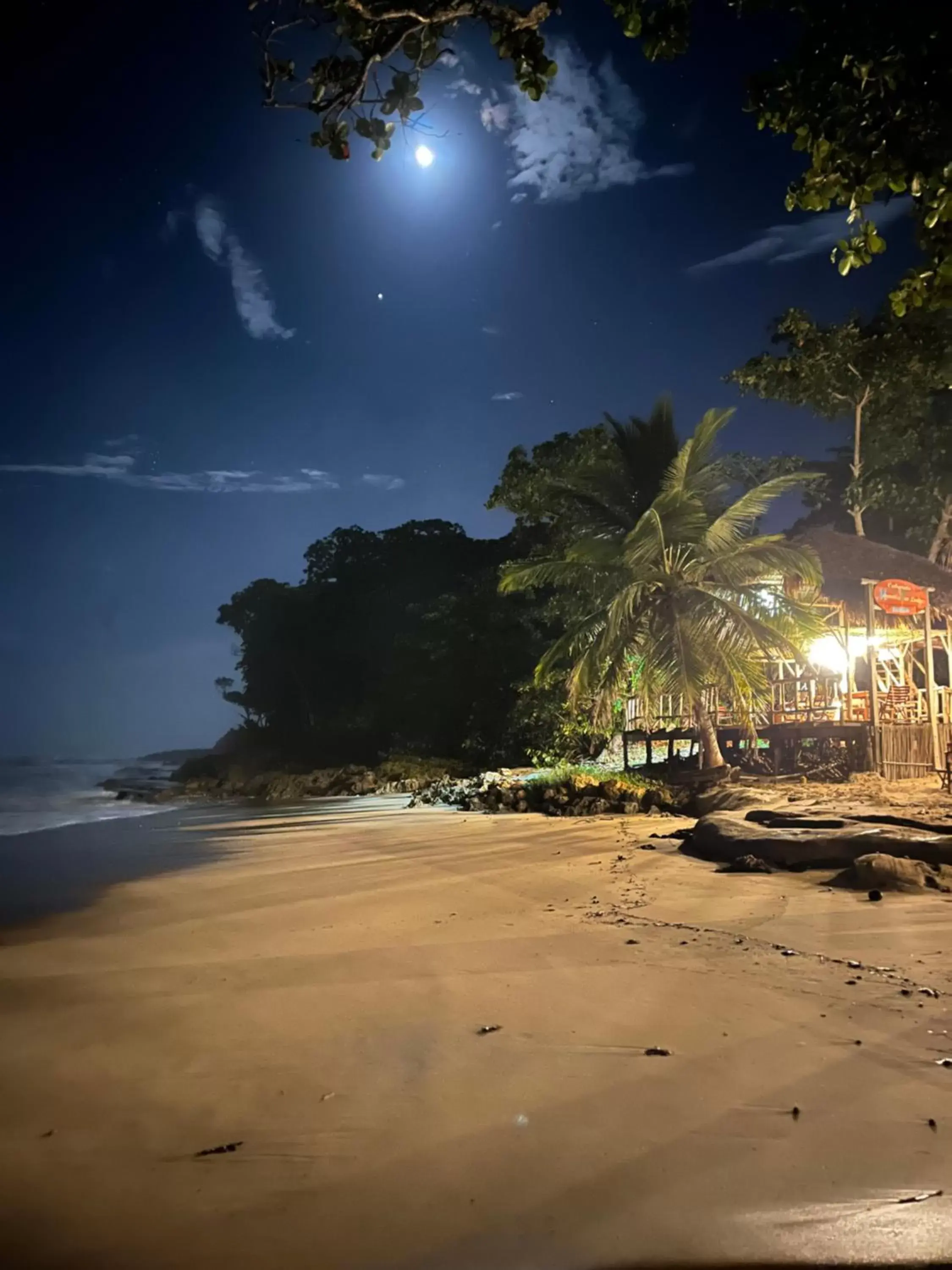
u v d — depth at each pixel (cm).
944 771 1917
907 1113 439
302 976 711
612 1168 396
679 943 773
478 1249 341
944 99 478
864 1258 329
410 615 4009
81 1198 386
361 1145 424
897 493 3167
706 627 1966
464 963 731
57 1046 567
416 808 2233
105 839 1819
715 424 2061
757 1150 407
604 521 2242
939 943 741
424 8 442
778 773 2127
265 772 3825
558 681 2666
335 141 459
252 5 448
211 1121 455
